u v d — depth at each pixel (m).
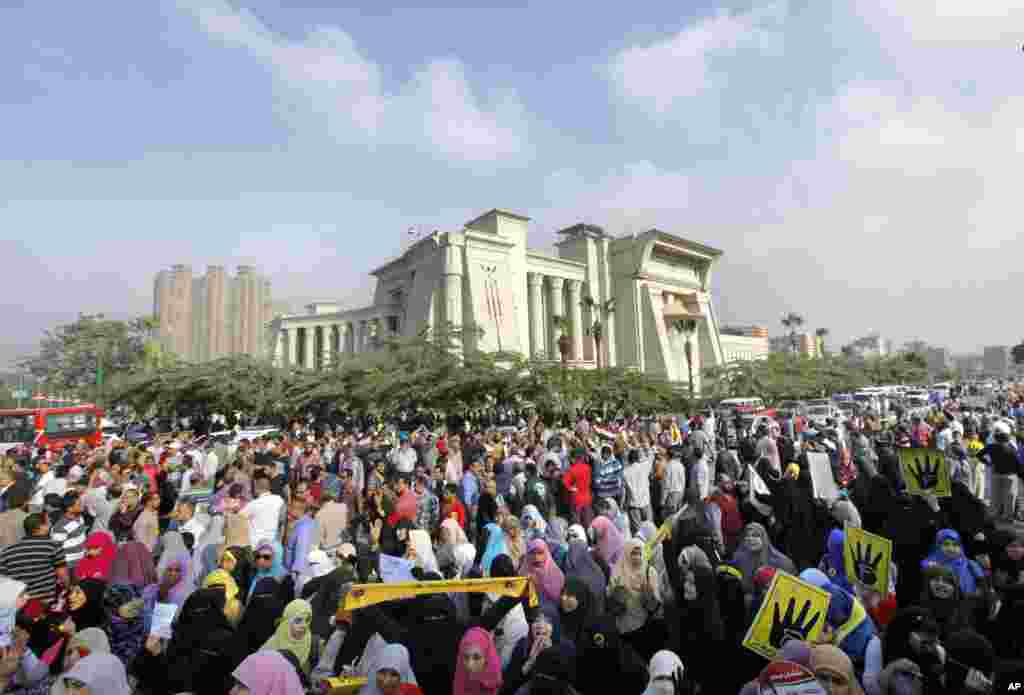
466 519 10.70
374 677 4.07
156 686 4.83
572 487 10.66
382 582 5.59
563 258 81.38
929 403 35.00
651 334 76.81
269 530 7.60
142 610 5.40
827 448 12.34
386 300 73.00
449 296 57.16
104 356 62.81
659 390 36.53
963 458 12.82
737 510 8.34
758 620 4.59
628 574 5.79
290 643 4.71
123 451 13.48
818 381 49.12
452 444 13.80
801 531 8.33
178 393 34.59
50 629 5.19
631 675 4.54
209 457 13.48
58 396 62.75
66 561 6.59
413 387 28.06
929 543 6.91
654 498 11.36
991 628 4.79
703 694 4.99
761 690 3.58
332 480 9.73
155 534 7.72
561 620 5.38
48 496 8.64
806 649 4.10
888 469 10.52
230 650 4.56
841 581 5.77
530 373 30.81
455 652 4.73
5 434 25.88
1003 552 6.00
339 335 73.50
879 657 4.34
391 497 9.00
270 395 33.97
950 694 3.76
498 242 61.91
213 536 7.27
